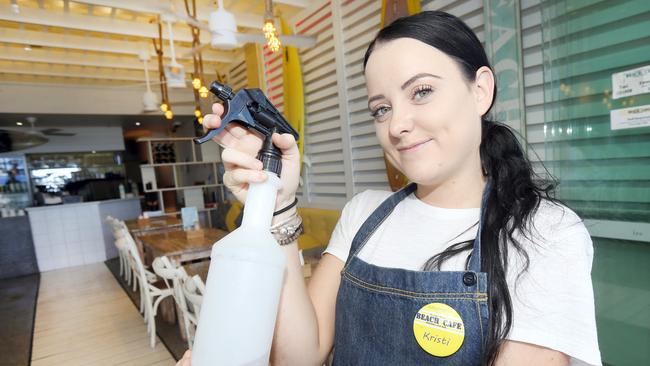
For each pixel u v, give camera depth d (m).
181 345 2.89
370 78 0.64
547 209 0.60
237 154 0.58
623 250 1.55
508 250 0.57
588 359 0.48
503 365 0.52
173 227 4.32
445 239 0.64
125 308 3.82
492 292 0.54
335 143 3.51
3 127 6.55
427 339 0.57
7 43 4.20
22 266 5.69
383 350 0.62
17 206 6.89
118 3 2.97
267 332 0.55
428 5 2.37
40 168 7.44
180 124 8.16
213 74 5.88
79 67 5.26
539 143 1.85
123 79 5.68
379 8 2.73
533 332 0.51
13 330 3.42
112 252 6.57
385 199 0.82
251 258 0.53
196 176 7.94
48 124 6.66
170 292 2.92
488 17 1.95
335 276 0.81
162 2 3.18
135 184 8.37
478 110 0.64
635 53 1.43
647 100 1.41
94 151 7.54
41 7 3.38
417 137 0.60
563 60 1.65
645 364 1.52
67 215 6.15
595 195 1.60
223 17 2.52
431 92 0.58
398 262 0.67
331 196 3.69
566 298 0.51
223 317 0.53
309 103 3.74
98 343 3.04
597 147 1.58
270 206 0.59
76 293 4.51
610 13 1.47
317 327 0.71
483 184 0.68
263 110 0.59
